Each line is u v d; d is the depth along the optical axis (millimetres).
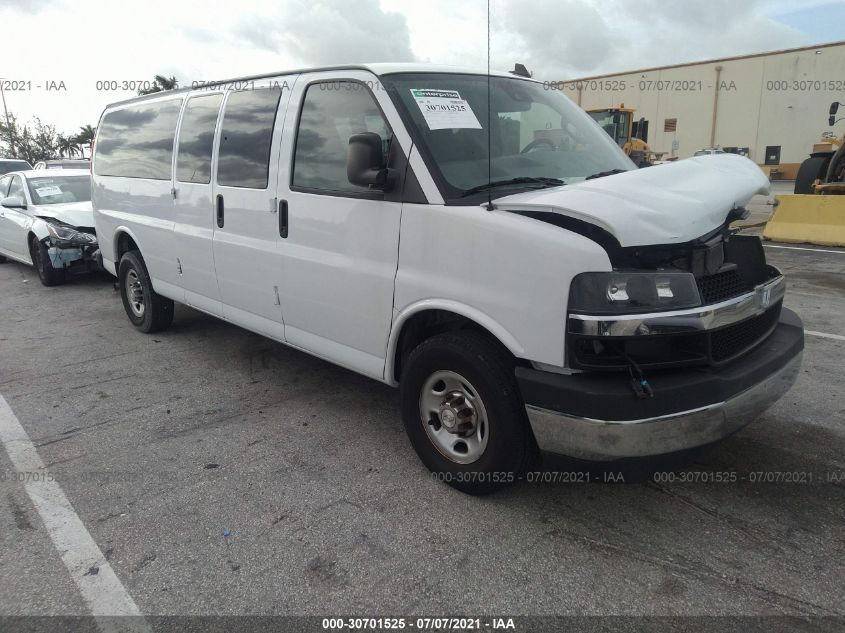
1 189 10352
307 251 3736
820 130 28250
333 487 3279
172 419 4152
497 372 2814
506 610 2400
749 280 3170
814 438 3672
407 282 3133
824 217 10531
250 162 4160
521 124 3584
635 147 20453
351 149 3068
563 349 2549
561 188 2861
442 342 2990
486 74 3793
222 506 3115
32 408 4363
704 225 2578
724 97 30922
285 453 3662
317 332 3836
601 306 2463
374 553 2738
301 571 2633
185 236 4910
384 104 3250
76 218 8500
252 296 4309
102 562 2713
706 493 3143
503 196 2961
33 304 7625
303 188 3727
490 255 2748
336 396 4512
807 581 2510
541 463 3010
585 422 2516
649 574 2572
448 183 3021
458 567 2641
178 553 2762
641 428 2469
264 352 5531
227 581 2580
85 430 4004
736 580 2525
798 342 3084
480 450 3000
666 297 2490
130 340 5965
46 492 3271
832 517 2928
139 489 3289
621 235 2389
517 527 2902
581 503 3086
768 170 29953
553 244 2537
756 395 2736
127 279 6184
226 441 3824
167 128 5199
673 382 2518
